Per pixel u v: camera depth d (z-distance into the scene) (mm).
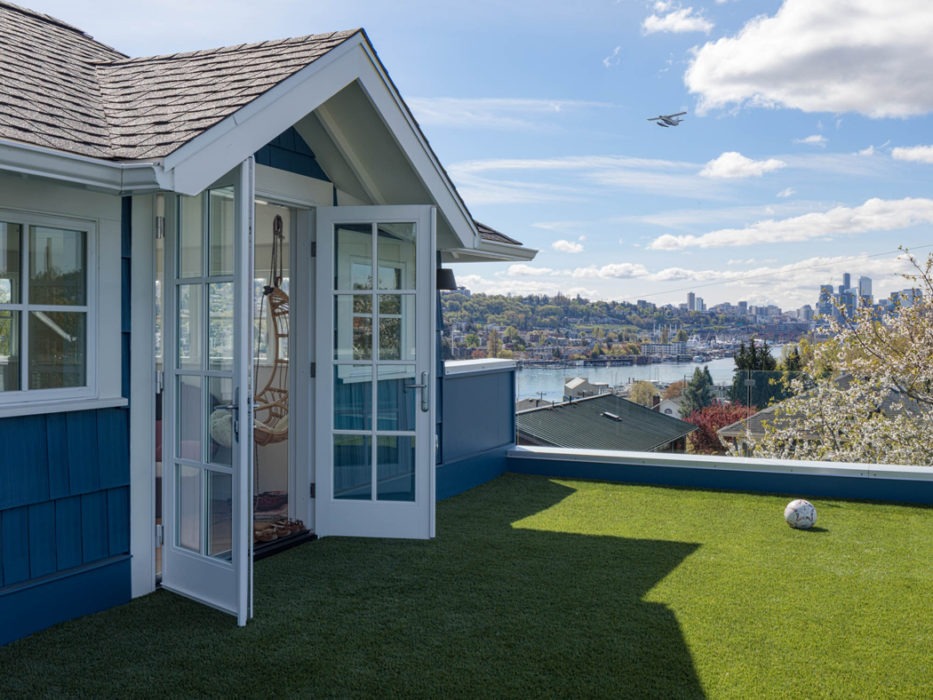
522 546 5316
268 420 7090
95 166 3506
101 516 4074
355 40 4891
